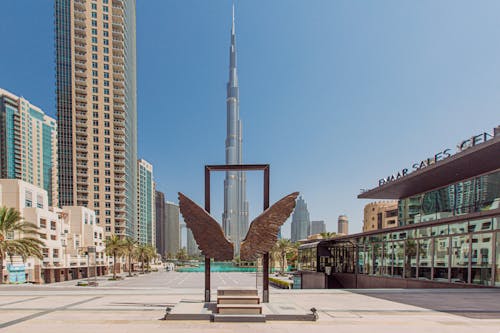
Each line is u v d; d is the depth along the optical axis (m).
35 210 50.12
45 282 52.44
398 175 30.69
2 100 123.75
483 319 10.94
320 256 32.59
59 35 103.31
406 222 34.62
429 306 13.34
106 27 108.19
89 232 70.62
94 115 103.25
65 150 99.06
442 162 22.53
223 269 99.00
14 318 10.93
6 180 49.31
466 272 19.45
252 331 9.23
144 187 154.75
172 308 11.60
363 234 29.72
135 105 136.25
